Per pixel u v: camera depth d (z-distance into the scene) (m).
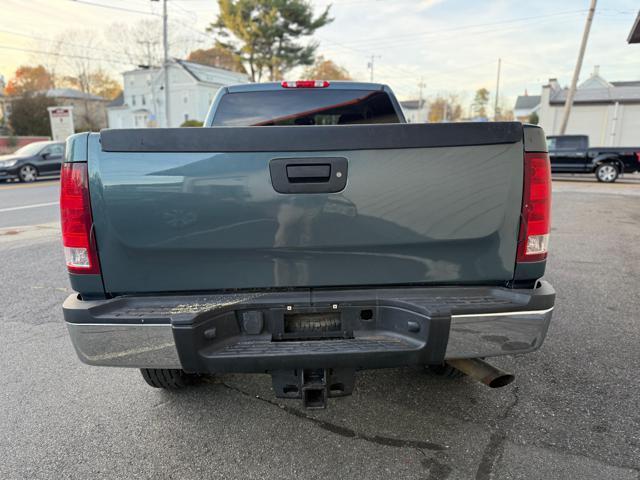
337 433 2.49
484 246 2.11
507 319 2.06
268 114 4.18
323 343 2.08
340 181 2.01
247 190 2.00
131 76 57.50
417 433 2.48
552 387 2.94
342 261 2.09
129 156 1.97
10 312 4.39
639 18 11.21
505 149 2.03
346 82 4.11
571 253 6.57
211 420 2.63
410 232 2.05
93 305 2.04
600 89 33.94
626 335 3.73
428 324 2.00
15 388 3.02
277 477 2.16
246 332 2.12
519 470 2.18
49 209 10.57
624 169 17.41
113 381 3.11
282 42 43.44
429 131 1.99
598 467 2.20
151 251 2.04
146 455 2.34
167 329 1.99
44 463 2.29
